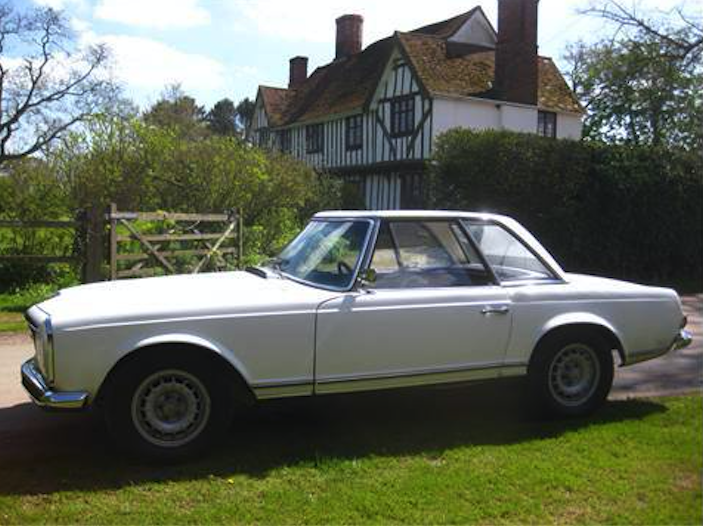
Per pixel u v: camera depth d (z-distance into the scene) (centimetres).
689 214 1736
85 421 512
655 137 2727
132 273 1063
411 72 2531
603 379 527
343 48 3684
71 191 1502
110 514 354
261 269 537
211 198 1539
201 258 1196
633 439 468
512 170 1584
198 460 430
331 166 3103
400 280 480
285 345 441
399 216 489
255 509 360
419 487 385
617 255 1697
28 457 438
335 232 506
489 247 512
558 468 414
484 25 2841
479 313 486
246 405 547
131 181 1497
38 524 343
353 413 535
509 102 2525
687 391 623
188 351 426
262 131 3809
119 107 2816
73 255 1066
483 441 468
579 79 3262
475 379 493
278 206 1638
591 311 520
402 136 2608
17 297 1095
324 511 356
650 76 2181
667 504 365
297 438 474
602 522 346
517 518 350
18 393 592
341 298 456
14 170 1535
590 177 1673
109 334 410
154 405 423
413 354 471
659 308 544
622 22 1980
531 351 504
